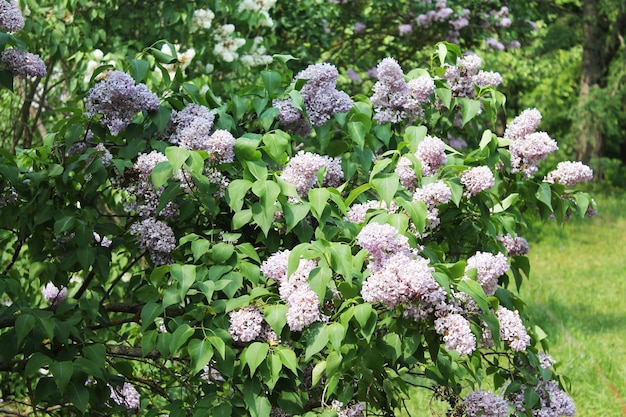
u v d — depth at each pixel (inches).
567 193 140.2
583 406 242.7
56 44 227.3
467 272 105.4
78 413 127.6
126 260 197.5
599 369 277.9
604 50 848.3
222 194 119.5
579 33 842.8
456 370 124.8
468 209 134.0
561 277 456.8
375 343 106.9
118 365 124.6
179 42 245.6
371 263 100.8
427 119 141.9
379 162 116.8
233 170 121.3
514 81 666.8
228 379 118.6
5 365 124.6
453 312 100.4
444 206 130.3
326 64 130.4
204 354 107.7
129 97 121.4
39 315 113.3
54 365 108.1
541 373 123.0
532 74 673.6
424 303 98.2
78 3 240.7
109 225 124.2
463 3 387.2
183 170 115.6
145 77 140.0
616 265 494.0
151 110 124.2
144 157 119.1
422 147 122.2
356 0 380.5
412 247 108.2
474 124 148.0
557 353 294.8
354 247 110.7
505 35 408.2
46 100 249.1
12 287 119.6
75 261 122.9
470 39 400.2
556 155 842.8
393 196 112.1
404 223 107.8
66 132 124.2
